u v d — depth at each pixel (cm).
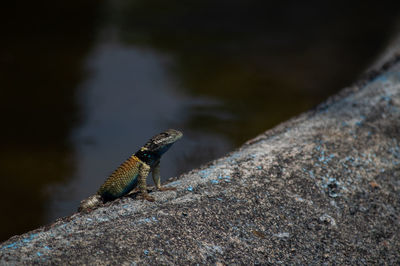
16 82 1781
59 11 2806
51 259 518
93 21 2653
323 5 3488
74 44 2250
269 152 809
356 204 736
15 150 1297
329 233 671
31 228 973
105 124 1483
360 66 2125
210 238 598
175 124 1491
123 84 1789
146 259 540
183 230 596
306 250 632
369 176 797
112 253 536
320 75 2009
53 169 1203
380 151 859
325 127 922
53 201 1072
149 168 648
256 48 2373
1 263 507
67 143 1357
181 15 2902
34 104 1602
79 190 1123
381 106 1021
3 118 1493
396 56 1564
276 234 640
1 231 962
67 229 580
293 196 712
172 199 659
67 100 1650
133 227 585
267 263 593
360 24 2966
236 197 680
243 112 1605
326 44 2500
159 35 2477
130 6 3034
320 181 756
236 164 768
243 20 2906
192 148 1295
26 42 2234
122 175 636
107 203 648
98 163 1253
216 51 2288
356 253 654
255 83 1909
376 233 698
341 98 1113
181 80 1895
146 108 1606
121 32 2480
